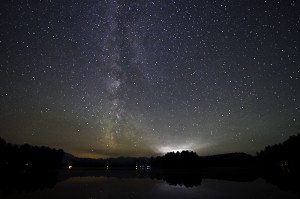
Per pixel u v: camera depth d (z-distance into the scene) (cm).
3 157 9506
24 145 10800
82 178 5047
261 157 12231
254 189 2914
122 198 2356
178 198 2366
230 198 2306
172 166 16100
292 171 6650
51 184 3678
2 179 4441
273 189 2859
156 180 4622
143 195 2548
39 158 11200
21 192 2764
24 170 8081
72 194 2595
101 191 2845
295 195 2370
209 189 3048
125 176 5925
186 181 4375
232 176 5550
